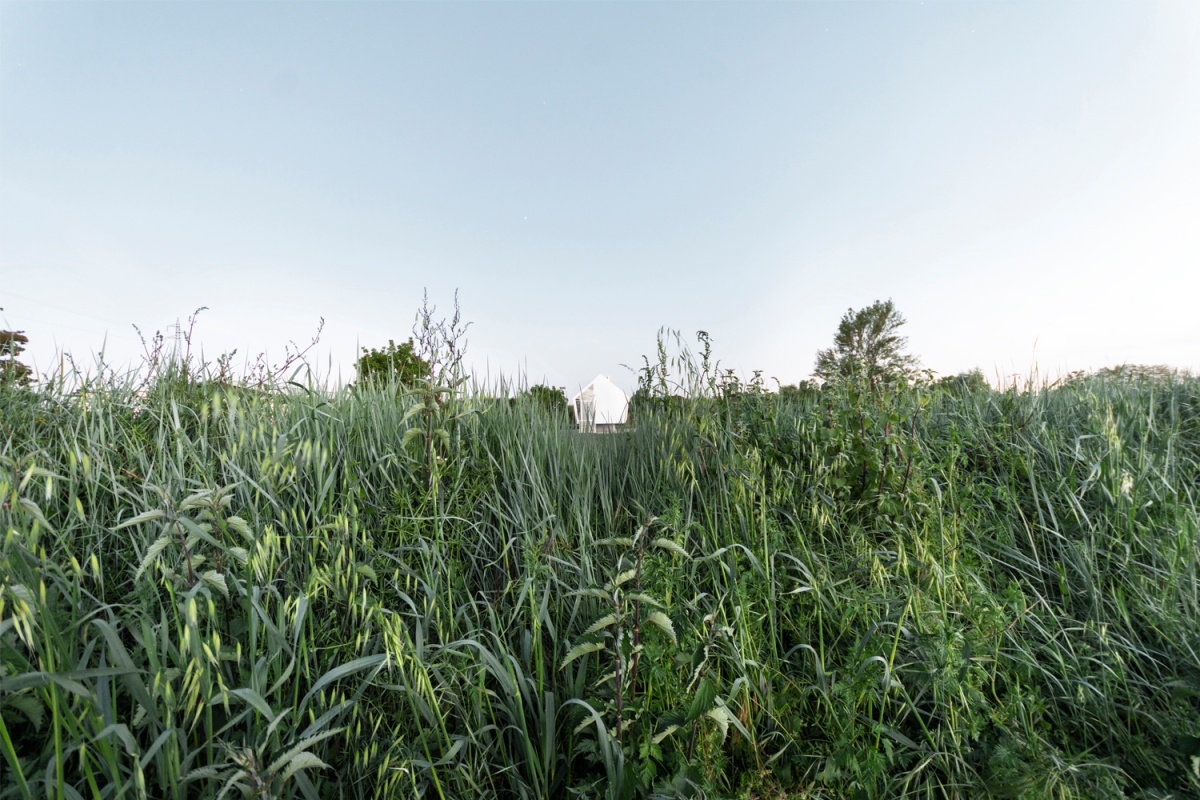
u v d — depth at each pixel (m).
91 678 1.58
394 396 3.76
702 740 2.01
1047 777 1.89
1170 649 2.60
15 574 1.50
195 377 3.54
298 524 2.39
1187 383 5.38
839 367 4.15
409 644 1.87
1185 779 2.01
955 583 2.65
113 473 2.48
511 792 2.03
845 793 1.98
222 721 1.85
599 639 2.08
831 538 3.18
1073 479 3.59
